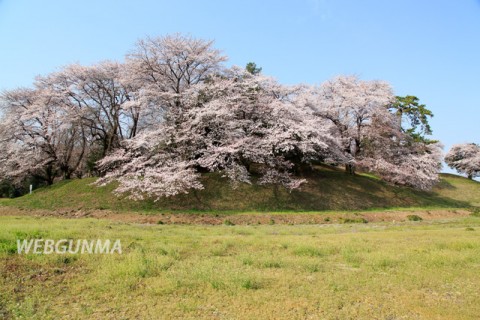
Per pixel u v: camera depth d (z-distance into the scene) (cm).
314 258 900
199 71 2989
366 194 2856
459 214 2586
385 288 655
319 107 3241
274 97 3119
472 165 4906
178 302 584
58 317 533
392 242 1142
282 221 2041
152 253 893
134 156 2783
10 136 2992
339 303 582
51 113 2991
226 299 599
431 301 596
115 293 629
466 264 830
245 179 2467
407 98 4047
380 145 3316
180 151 2603
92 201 2444
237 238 1212
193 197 2447
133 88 3020
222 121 2602
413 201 2983
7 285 659
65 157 3369
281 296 612
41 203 2484
